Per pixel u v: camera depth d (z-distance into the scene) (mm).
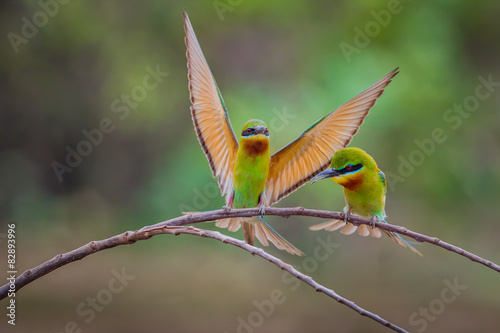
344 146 5422
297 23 16969
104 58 17875
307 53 16609
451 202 16656
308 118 15281
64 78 17875
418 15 15781
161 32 17844
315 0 16719
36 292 13078
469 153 16344
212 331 11266
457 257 16422
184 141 17953
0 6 16625
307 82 16125
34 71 17516
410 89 14945
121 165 18609
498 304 13812
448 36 15945
